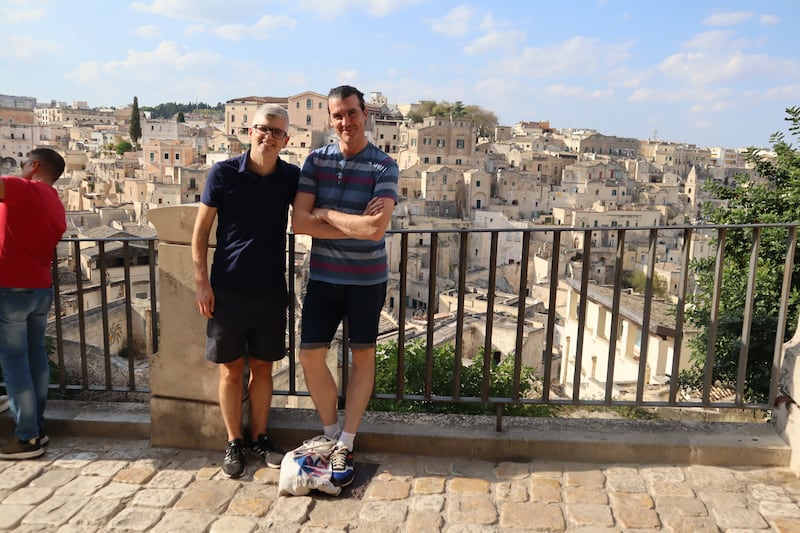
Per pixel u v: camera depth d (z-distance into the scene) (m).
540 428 4.52
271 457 4.21
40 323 4.48
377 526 3.58
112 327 18.56
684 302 4.38
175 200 77.25
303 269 29.31
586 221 85.00
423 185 92.31
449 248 67.25
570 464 4.30
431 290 4.46
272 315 4.07
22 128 131.00
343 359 4.59
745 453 4.26
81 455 4.39
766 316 9.36
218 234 4.02
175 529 3.54
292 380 4.68
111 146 139.00
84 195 81.69
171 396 4.43
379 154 3.93
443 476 4.14
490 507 3.78
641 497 3.89
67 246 39.62
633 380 18.78
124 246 4.68
